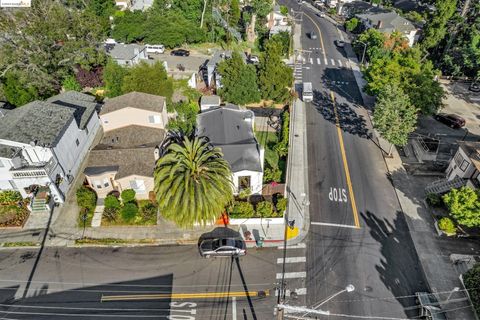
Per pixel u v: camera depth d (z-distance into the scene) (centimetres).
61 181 3856
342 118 5562
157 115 4478
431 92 4897
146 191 3878
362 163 4594
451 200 3412
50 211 3753
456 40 7150
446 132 5228
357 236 3609
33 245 3447
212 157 3659
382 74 5428
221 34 8362
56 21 5475
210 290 3106
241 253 3375
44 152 3694
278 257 3400
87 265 3291
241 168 3741
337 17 10862
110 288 3098
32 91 5347
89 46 5769
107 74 5575
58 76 5762
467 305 2973
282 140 4781
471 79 6719
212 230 3628
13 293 3044
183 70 6731
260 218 3662
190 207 3181
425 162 4609
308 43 8769
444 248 3484
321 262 3353
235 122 4472
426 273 3253
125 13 7731
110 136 4412
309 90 6066
